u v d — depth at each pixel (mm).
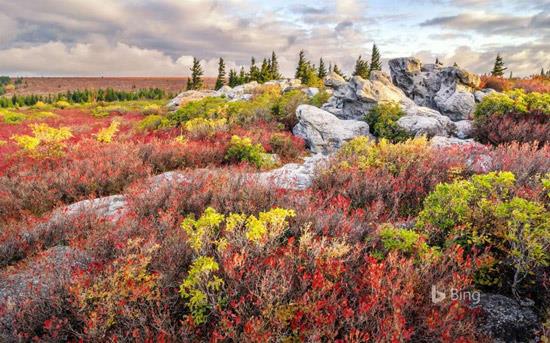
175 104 33750
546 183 4770
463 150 9148
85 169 9312
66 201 8180
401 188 6918
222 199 6547
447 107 16109
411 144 9383
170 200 6633
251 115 16875
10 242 5641
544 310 3734
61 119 33188
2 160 11984
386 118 13648
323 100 18234
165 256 4457
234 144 11453
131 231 5398
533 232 3838
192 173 8602
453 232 4531
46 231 5969
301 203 6094
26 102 86875
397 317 2902
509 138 10859
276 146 12766
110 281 3697
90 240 5145
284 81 34125
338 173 7895
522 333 3502
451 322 3135
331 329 3041
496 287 4156
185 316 3326
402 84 18875
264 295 3275
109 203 7746
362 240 4961
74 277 3949
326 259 3889
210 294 3432
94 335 3264
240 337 3016
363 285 3637
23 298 4086
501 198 5070
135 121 26750
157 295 3506
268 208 6086
